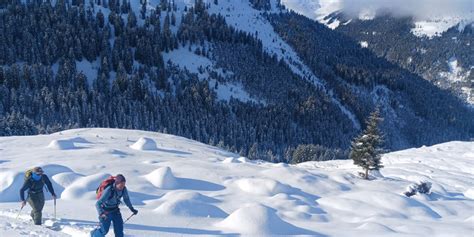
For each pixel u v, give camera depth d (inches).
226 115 5807.1
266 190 652.1
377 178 1032.2
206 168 795.4
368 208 604.4
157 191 590.6
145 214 430.9
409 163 1380.4
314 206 601.0
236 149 4990.2
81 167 697.0
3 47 5684.1
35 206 381.1
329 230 425.1
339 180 886.4
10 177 544.4
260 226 390.6
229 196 606.2
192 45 7760.8
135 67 6565.0
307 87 7760.8
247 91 6860.2
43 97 4680.1
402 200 656.4
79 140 1122.0
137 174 680.4
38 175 384.5
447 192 885.8
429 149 1704.0
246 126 5585.6
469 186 1006.4
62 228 369.4
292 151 4682.6
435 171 1211.2
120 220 326.0
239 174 773.3
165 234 362.3
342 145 6397.6
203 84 6230.3
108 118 4790.8
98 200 316.8
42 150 911.7
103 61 6107.3
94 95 5113.2
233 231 386.9
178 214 443.2
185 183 658.8
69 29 6707.7
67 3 7824.8
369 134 1019.9
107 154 880.3
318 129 6412.4
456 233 427.8
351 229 434.3
